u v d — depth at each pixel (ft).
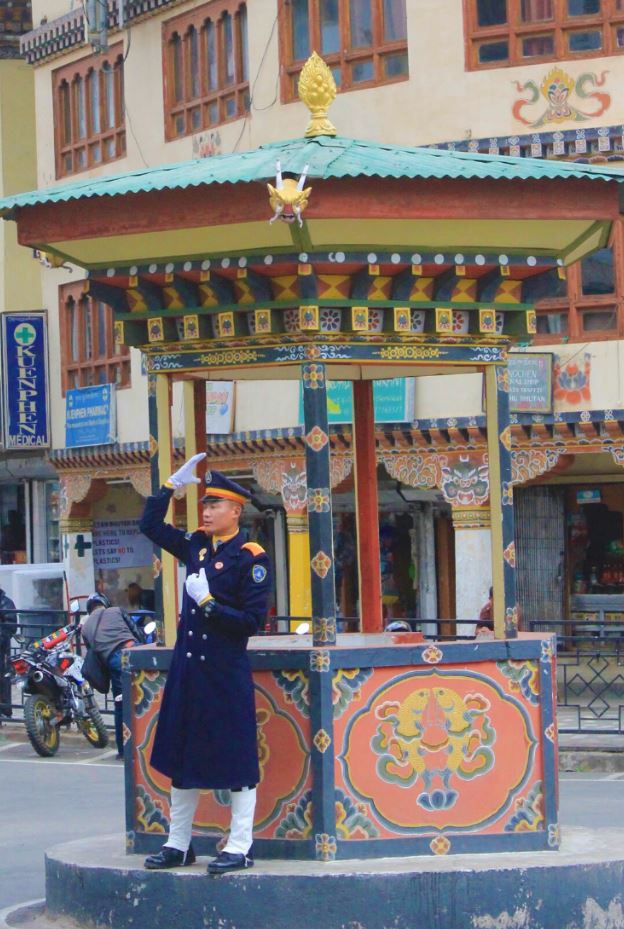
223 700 28.40
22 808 51.01
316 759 28.99
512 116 78.54
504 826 30.01
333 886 27.78
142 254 30.86
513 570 31.55
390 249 29.99
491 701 30.07
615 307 76.48
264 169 28.84
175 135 93.97
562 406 77.05
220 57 90.02
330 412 80.23
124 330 32.37
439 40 79.82
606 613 85.35
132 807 31.27
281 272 30.01
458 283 31.22
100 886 29.60
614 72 76.89
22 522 119.65
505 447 31.86
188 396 34.32
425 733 29.60
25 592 100.83
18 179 113.80
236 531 29.35
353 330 30.32
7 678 72.95
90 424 100.58
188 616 28.86
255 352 30.89
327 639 29.55
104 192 29.73
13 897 36.06
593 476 85.87
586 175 30.25
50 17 105.09
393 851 29.27
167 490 30.07
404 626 55.83
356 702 29.27
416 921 27.84
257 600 28.55
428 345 31.24
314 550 29.78
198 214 29.27
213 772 28.25
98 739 66.03
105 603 65.16
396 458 81.10
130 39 96.17
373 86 81.92
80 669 65.57
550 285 31.96
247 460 88.58
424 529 92.43
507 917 28.19
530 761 30.25
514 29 78.48
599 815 47.39
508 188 29.84
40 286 113.29
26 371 105.09
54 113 104.53
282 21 85.66
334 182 28.55
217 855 29.84
